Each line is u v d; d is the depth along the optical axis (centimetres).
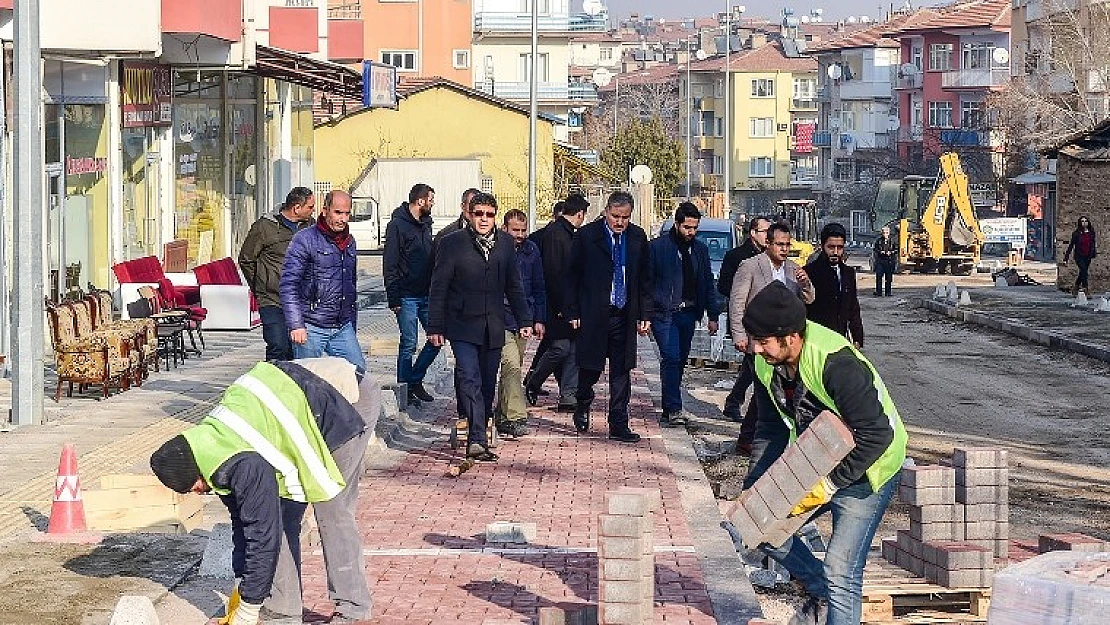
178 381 1927
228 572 986
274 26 3722
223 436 775
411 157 6362
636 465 1430
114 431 1538
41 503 1197
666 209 6800
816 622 850
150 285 2233
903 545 991
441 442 1549
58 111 2350
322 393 813
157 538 1075
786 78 13388
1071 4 6781
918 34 10881
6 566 996
